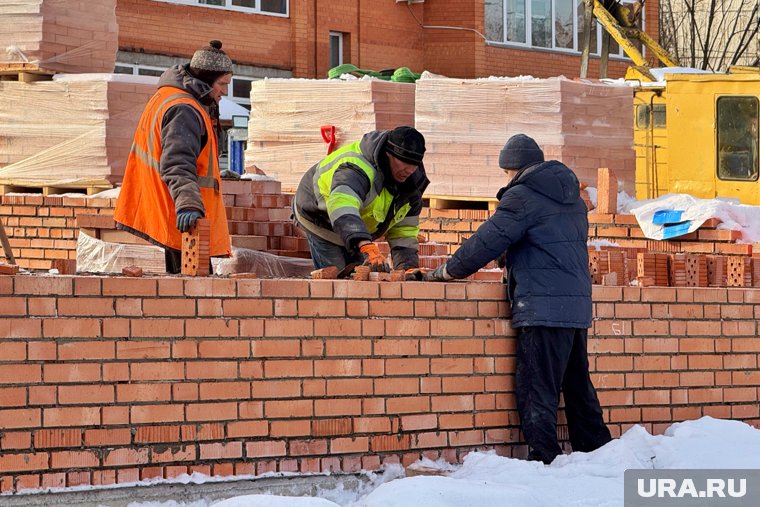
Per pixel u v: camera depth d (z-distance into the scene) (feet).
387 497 38.52
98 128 75.05
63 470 39.52
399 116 77.97
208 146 53.16
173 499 41.01
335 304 44.11
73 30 77.61
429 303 46.14
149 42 153.07
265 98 79.97
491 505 38.60
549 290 46.85
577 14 199.11
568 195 47.73
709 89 102.63
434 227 77.46
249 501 37.32
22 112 76.54
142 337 40.81
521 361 47.52
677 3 227.20
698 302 52.24
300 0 169.17
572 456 46.47
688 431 48.24
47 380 39.47
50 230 74.69
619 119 79.66
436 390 46.19
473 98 76.38
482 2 185.26
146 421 40.73
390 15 180.75
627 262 59.77
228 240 54.44
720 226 75.87
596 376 50.11
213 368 41.83
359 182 49.29
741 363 53.06
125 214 52.34
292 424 43.11
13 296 39.19
